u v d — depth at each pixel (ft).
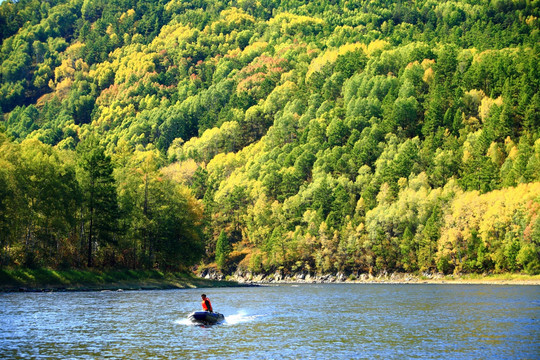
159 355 130.21
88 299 265.75
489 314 207.41
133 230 408.46
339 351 135.23
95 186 373.20
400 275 609.42
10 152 327.26
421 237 603.26
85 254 386.52
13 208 315.17
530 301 265.13
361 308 240.32
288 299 298.35
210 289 400.47
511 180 586.45
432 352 133.18
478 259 534.37
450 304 254.47
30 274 317.63
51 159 353.31
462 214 570.87
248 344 144.97
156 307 233.55
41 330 162.81
